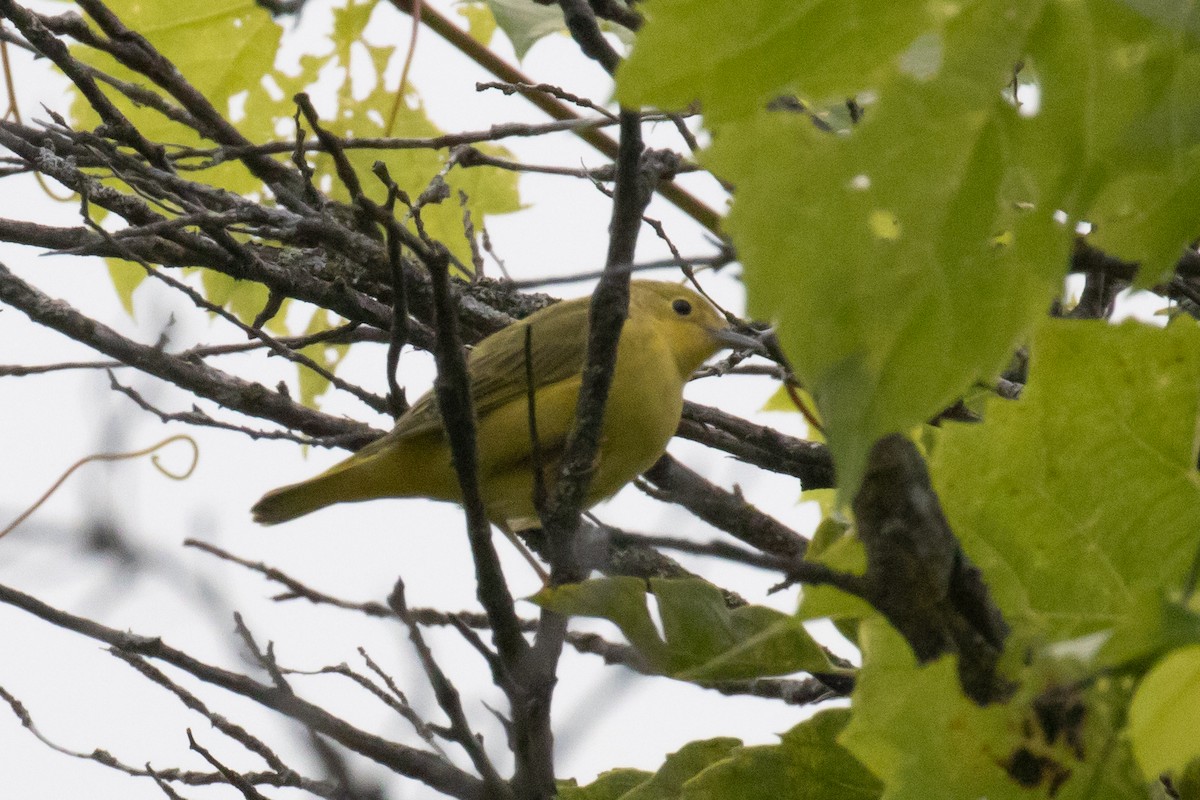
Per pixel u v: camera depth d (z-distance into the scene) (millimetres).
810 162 3533
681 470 8633
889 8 3422
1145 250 3855
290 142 10609
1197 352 4719
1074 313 8594
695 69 3479
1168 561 4773
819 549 5246
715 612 5352
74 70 10273
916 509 4316
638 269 4246
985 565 4855
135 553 5488
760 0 3396
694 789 6078
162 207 10094
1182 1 3430
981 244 3514
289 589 7000
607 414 10578
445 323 6488
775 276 3537
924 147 3527
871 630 4691
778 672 5359
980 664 4547
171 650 7645
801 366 3486
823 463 9859
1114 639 3883
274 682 7410
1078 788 4520
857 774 6000
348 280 10711
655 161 7188
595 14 7246
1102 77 3520
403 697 7512
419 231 9703
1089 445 4809
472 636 6773
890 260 3512
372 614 7078
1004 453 4852
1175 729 4137
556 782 7375
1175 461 4777
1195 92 3521
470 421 6746
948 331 3490
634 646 5344
